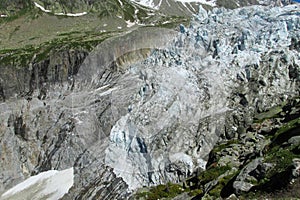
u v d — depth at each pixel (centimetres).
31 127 15112
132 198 6431
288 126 5384
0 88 17588
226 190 4338
